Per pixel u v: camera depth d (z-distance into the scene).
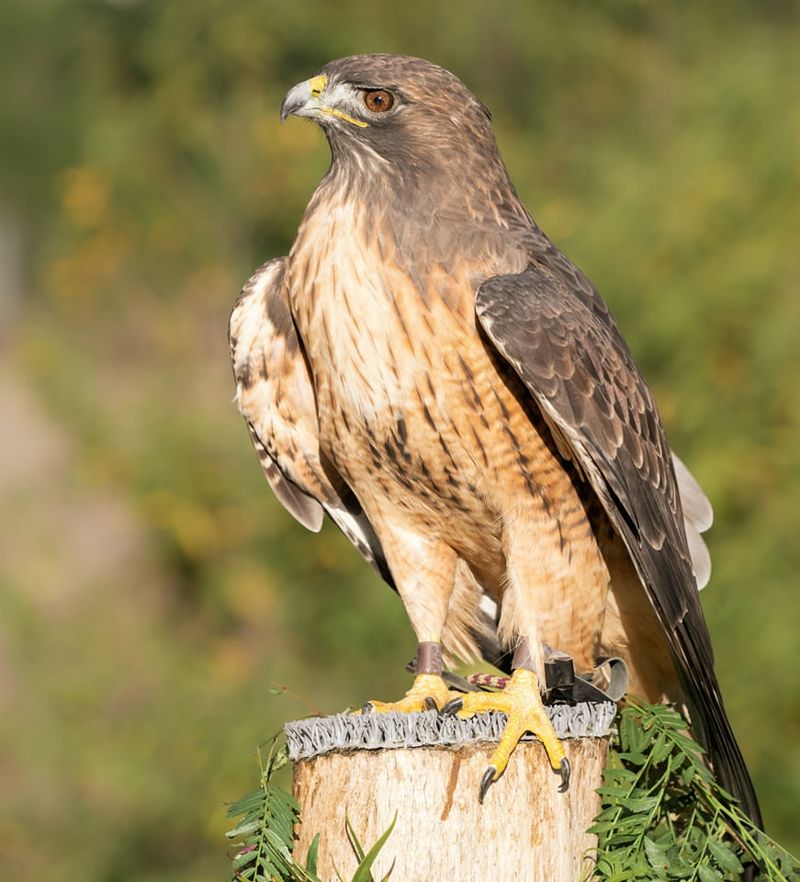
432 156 6.64
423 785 5.32
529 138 17.14
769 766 12.20
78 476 16.20
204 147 16.91
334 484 7.41
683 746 5.67
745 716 12.36
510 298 6.30
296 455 7.36
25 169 23.47
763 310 13.16
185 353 17.38
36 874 14.21
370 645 14.41
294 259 6.71
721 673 12.50
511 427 6.47
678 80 17.14
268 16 16.27
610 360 6.62
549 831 5.42
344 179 6.70
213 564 15.62
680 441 13.24
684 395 13.10
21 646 15.40
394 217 6.48
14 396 21.72
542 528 6.61
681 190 13.76
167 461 15.75
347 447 6.77
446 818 5.32
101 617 15.67
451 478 6.60
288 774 10.13
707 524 7.70
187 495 15.70
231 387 17.09
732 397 13.15
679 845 5.52
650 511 6.62
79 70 19.59
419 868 5.30
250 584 15.20
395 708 6.44
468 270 6.45
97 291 17.66
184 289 17.62
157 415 16.05
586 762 5.56
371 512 7.02
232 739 14.19
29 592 15.79
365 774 5.35
